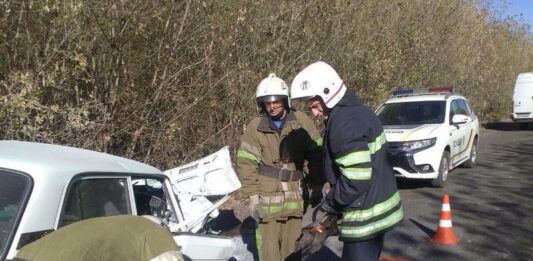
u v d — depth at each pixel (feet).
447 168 34.60
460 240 22.03
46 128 19.52
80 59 19.07
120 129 23.08
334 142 11.00
